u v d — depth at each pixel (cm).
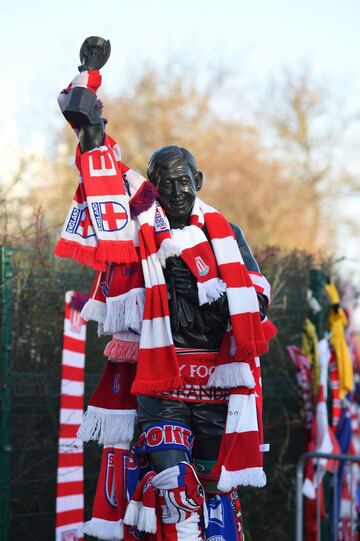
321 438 788
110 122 2555
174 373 441
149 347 446
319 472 744
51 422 674
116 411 476
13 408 654
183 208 464
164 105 2625
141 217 457
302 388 793
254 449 448
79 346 639
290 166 2944
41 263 692
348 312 945
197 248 460
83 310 471
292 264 870
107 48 458
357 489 864
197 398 462
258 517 773
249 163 2745
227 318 463
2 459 621
